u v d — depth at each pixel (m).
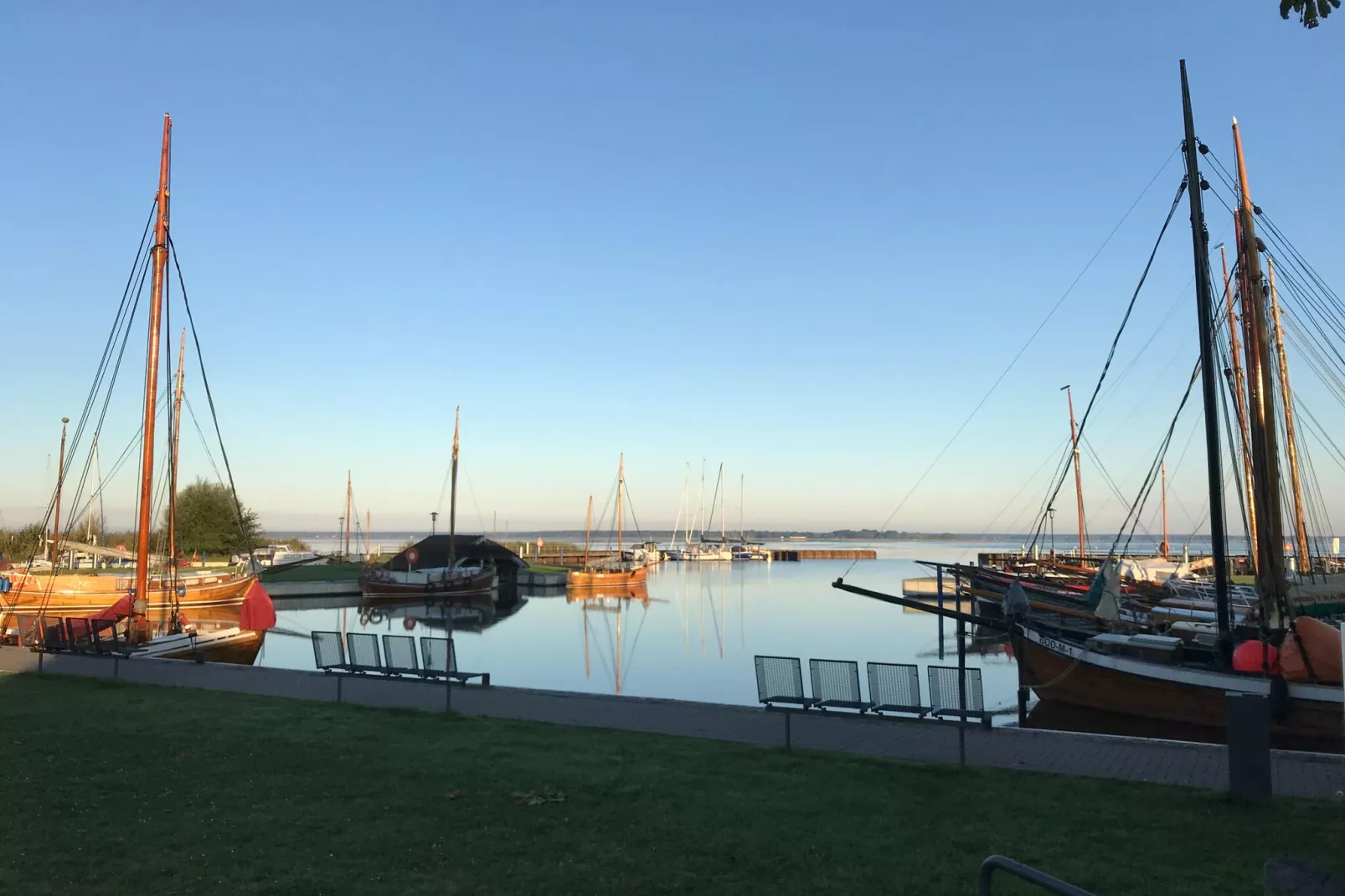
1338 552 61.75
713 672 30.27
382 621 51.44
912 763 11.67
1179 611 33.28
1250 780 9.72
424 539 81.00
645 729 14.21
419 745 12.27
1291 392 33.91
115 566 72.81
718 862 7.68
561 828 8.53
